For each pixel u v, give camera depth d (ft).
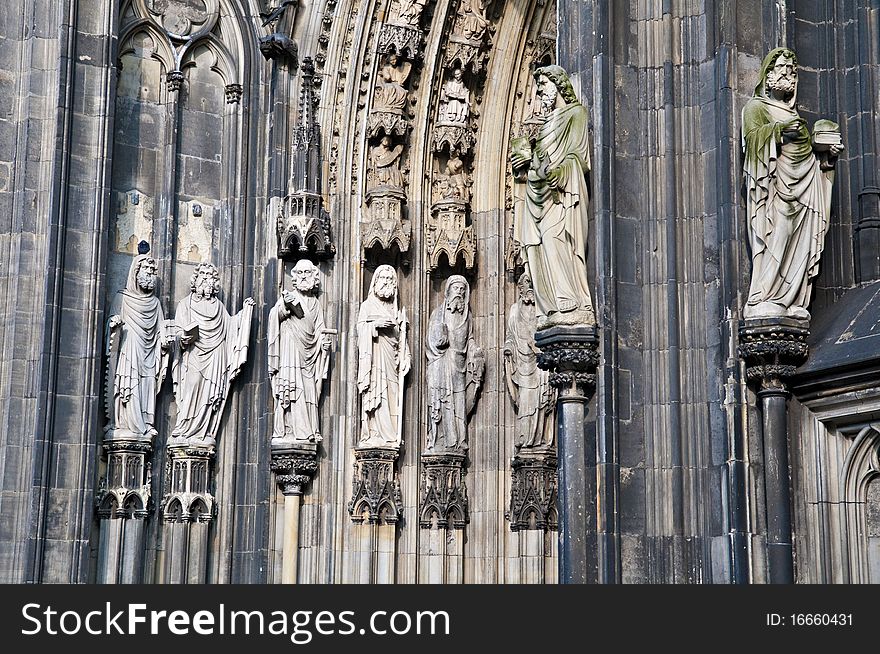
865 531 84.79
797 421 85.92
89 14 122.11
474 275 127.95
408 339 125.39
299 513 122.52
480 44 127.85
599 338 87.76
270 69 130.93
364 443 122.93
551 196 89.40
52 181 117.80
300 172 126.31
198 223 129.49
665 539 86.12
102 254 119.14
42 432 114.01
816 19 94.68
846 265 91.09
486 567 123.34
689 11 90.74
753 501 83.41
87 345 117.29
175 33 130.52
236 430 126.31
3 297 117.19
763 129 85.40
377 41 126.82
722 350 85.40
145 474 121.80
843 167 92.58
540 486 120.47
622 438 87.10
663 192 89.61
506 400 125.18
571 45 93.56
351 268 125.90
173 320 124.36
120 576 119.03
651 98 91.09
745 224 86.33
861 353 82.23
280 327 123.85
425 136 127.75
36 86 119.85
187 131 130.21
